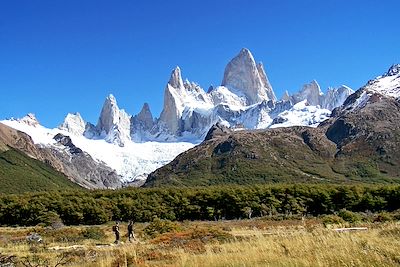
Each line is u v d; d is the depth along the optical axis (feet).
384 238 87.51
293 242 86.74
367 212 412.36
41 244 159.43
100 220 458.91
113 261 91.20
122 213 470.39
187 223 374.63
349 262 63.67
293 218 365.20
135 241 165.07
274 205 466.70
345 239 83.15
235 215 468.34
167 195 495.82
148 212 469.98
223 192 479.82
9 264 88.74
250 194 474.90
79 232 229.25
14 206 450.71
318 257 67.26
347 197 451.53
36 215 445.78
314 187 489.26
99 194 512.22
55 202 458.91
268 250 80.84
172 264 81.35
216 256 80.84
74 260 103.14
